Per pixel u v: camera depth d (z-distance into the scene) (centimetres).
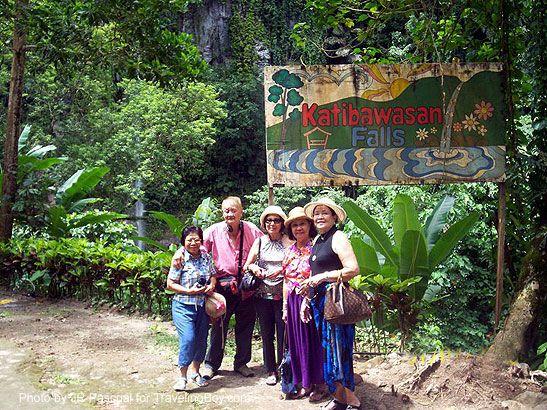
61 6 828
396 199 520
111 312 697
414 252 494
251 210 1931
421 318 507
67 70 934
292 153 506
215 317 424
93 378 433
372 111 508
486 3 571
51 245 781
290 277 404
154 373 452
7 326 595
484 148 515
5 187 895
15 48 899
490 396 388
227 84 2552
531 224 549
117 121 1920
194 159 2156
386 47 2169
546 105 530
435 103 512
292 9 2867
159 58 886
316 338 396
